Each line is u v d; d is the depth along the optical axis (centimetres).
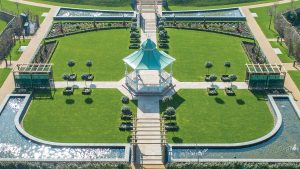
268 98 12075
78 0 18500
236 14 17312
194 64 13862
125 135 10719
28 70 12519
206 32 16025
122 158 9894
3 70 13525
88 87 12588
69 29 16062
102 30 16112
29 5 18075
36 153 10125
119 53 14500
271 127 11019
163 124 10762
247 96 12231
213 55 14412
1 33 15100
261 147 10319
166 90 12412
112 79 13025
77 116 11406
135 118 11056
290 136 10681
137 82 12150
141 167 9756
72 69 13525
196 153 10081
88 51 14625
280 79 12438
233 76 12644
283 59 14200
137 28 16112
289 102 11950
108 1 18300
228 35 15788
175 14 17250
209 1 18350
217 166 9588
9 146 10362
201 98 12131
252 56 14338
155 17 16925
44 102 11969
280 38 15575
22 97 12094
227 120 11256
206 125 11062
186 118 11306
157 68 12075
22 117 11344
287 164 9650
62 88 12550
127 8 17862
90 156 10012
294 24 17475
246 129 10925
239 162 9650
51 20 16788
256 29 16188
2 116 11394
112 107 11744
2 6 17912
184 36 15700
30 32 15850
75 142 10450
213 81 12900
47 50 14700
